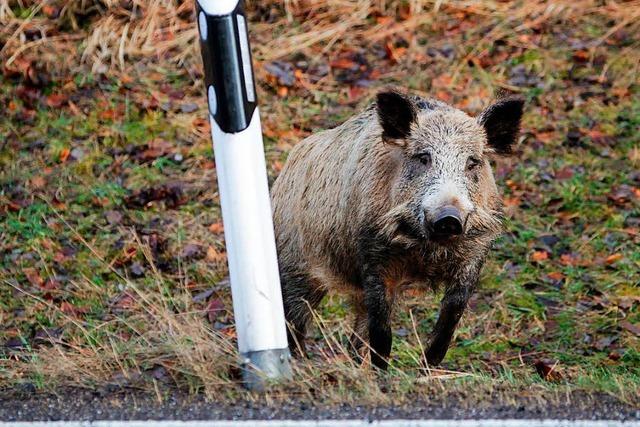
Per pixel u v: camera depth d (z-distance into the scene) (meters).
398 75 34.56
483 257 19.58
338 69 34.88
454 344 23.98
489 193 19.38
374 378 15.97
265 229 16.16
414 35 36.38
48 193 29.31
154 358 16.89
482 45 35.81
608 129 32.19
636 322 24.61
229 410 14.39
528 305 25.36
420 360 19.17
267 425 13.52
